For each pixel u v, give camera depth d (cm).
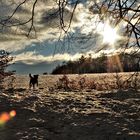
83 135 935
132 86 1997
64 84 2314
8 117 1092
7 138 898
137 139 905
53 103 1322
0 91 1678
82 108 1263
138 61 1295
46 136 925
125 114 1168
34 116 1114
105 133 948
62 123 1050
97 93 1664
